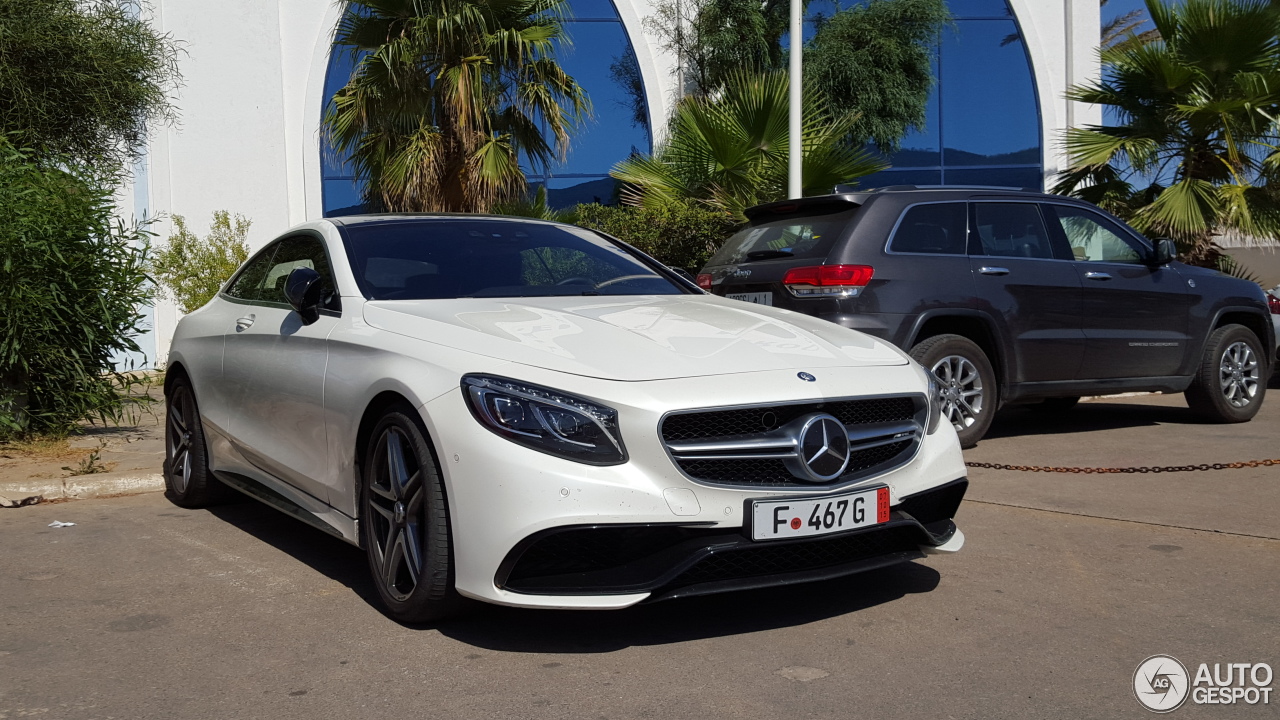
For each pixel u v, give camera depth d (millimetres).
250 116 15148
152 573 3959
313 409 3793
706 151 11703
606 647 3105
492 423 2953
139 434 7195
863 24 16422
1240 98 10875
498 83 12328
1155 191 11758
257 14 15164
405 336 3441
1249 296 7883
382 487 3424
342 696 2750
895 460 3350
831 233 6305
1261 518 4656
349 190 15969
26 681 2865
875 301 6078
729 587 2988
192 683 2846
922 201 6445
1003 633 3199
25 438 6465
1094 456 6375
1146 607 3438
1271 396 9742
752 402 3033
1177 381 7445
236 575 3930
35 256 6039
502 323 3424
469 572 2955
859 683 2811
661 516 2896
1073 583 3719
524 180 12336
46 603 3576
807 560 3182
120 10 9391
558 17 12938
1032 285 6641
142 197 14352
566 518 2848
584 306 3775
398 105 11992
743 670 2912
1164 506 4930
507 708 2664
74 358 6379
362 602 3574
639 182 12453
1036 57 17641
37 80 8438
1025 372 6648
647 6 16891
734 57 16188
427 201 12000
